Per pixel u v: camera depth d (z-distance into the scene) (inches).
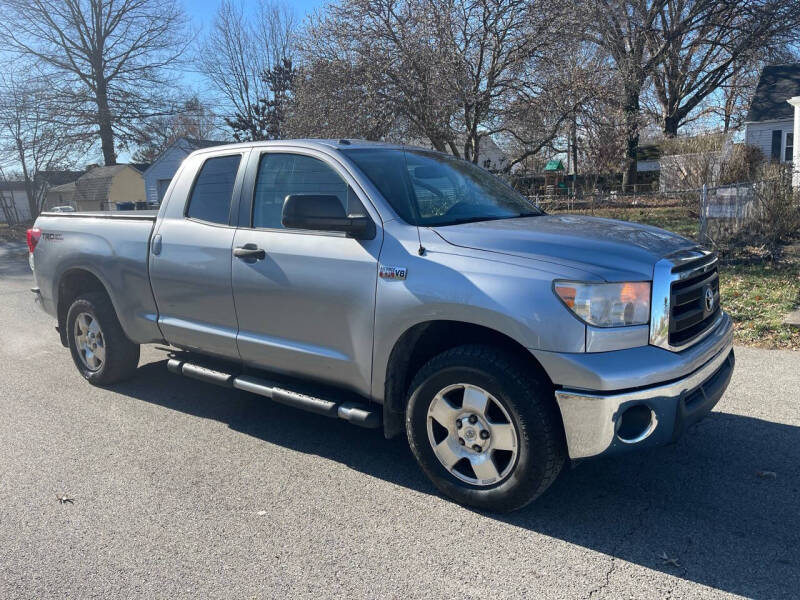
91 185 1715.1
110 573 117.5
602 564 117.4
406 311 136.6
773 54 1056.8
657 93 1208.2
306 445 173.6
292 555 122.0
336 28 613.0
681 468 155.1
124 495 146.4
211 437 179.5
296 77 674.2
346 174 155.2
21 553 124.5
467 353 132.0
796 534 125.7
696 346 133.2
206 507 140.5
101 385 224.4
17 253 800.9
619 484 148.1
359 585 112.6
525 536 127.3
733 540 124.2
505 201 177.6
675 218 565.9
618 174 751.1
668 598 107.4
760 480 148.1
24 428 187.6
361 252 145.6
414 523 132.8
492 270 128.6
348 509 138.9
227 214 175.9
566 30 585.6
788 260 393.4
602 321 120.4
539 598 108.2
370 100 591.5
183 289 181.9
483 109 609.3
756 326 269.1
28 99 1161.4
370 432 183.0
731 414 186.4
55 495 146.9
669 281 125.5
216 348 178.2
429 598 108.8
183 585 113.6
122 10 1428.4
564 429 123.0
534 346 122.1
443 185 168.1
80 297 219.5
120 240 200.8
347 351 148.9
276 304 159.9
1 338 305.1
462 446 136.4
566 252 127.7
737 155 602.2
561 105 596.7
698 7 1019.9
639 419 122.7
